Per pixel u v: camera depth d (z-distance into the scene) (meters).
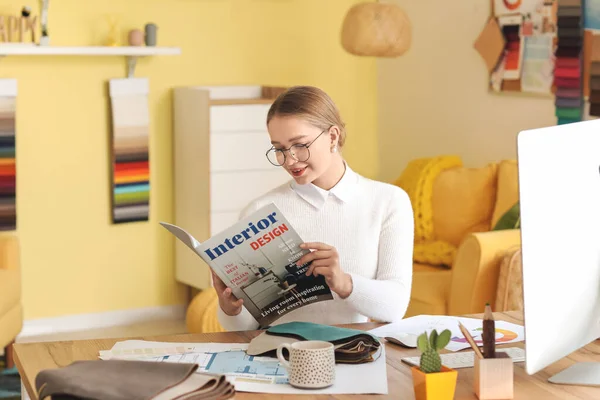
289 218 2.14
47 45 4.50
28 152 4.71
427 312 3.62
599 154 1.57
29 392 1.55
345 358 1.62
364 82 5.55
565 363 1.64
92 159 4.86
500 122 4.62
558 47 4.17
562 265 1.47
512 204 3.99
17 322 4.16
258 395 1.46
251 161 4.80
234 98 5.12
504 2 4.49
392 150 5.50
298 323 1.76
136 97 4.84
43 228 4.80
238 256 1.79
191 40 5.04
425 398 1.39
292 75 5.34
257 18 5.20
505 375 1.43
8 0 4.55
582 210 1.52
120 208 4.88
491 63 4.60
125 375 1.38
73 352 1.74
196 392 1.34
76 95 4.77
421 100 5.20
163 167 5.05
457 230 4.27
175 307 5.18
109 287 4.99
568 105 4.15
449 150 5.00
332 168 2.11
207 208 4.75
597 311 1.60
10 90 4.54
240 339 1.83
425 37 5.12
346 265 2.12
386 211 2.13
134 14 4.88
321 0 5.36
